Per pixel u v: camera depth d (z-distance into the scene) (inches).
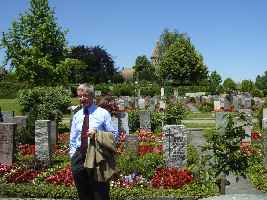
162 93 2372.0
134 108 1915.6
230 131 509.0
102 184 390.0
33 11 2007.9
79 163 393.7
